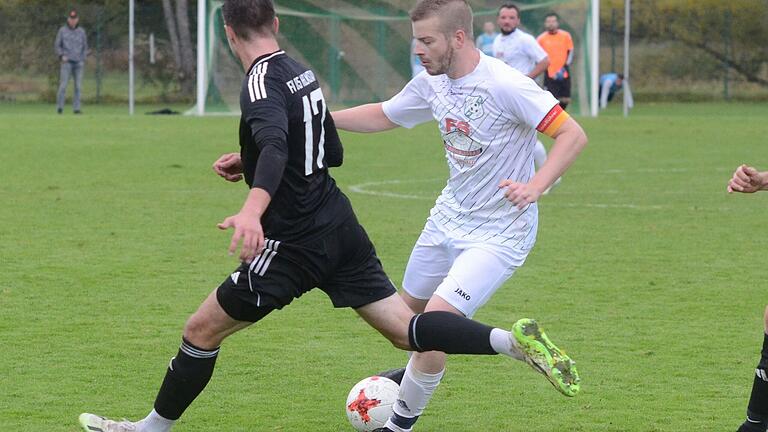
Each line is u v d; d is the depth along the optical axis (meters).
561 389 11.84
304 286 13.05
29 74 94.00
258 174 11.88
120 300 22.36
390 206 36.03
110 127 65.44
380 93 80.56
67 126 65.69
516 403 16.03
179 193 38.44
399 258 27.06
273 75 12.59
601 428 14.84
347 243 13.12
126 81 94.12
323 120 13.10
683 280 24.72
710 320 21.05
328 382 17.00
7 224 31.50
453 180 14.30
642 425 14.97
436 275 14.65
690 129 67.75
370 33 80.06
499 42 40.03
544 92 13.45
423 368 13.85
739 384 16.92
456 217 14.29
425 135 64.12
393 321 13.23
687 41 101.69
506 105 13.57
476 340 12.49
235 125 67.81
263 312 12.99
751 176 13.55
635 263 26.67
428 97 14.41
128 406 15.66
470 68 13.70
